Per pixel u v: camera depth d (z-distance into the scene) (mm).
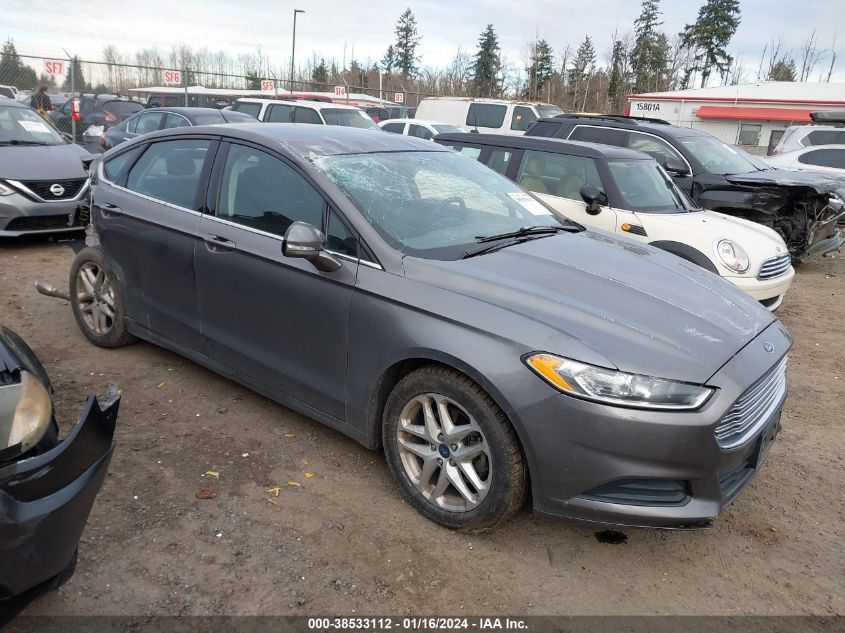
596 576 2816
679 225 6070
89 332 4879
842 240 9422
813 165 13109
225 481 3314
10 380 2062
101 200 4578
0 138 8172
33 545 1964
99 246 4629
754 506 3416
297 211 3500
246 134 3879
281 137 3803
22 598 2053
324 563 2779
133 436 3689
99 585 2586
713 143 9062
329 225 3363
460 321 2844
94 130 15086
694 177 8336
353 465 3523
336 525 3025
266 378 3695
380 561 2812
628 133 8727
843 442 4176
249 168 3787
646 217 6184
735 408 2693
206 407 4074
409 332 2961
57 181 7727
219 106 20906
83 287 4867
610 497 2656
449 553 2889
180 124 11727
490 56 61375
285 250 3098
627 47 51375
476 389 2812
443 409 2953
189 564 2725
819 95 31797
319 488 3305
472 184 4059
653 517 2629
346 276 3203
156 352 4848
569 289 3014
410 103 43906
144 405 4051
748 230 6328
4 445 1961
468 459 2924
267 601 2555
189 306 4055
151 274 4254
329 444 3723
